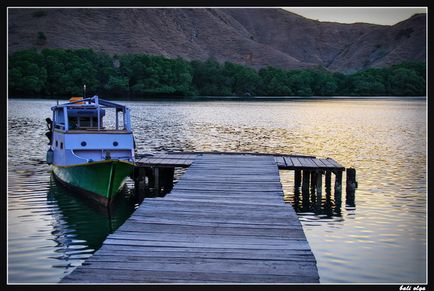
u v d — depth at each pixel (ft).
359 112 226.99
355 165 81.71
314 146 105.60
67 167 57.11
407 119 185.26
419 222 47.75
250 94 432.66
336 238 42.63
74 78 340.39
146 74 377.71
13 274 34.40
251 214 37.86
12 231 44.24
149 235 32.42
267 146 104.12
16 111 192.24
